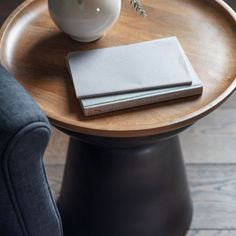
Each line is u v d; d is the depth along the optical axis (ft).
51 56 3.73
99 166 3.96
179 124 3.27
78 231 4.46
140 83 3.35
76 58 3.56
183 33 3.90
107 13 3.56
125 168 3.92
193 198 4.96
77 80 3.38
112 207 4.17
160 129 3.24
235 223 4.78
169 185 4.21
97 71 3.44
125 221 4.25
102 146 3.73
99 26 3.62
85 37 3.73
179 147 4.23
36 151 2.81
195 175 5.14
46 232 3.28
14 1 6.69
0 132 2.65
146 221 4.28
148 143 3.63
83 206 4.29
